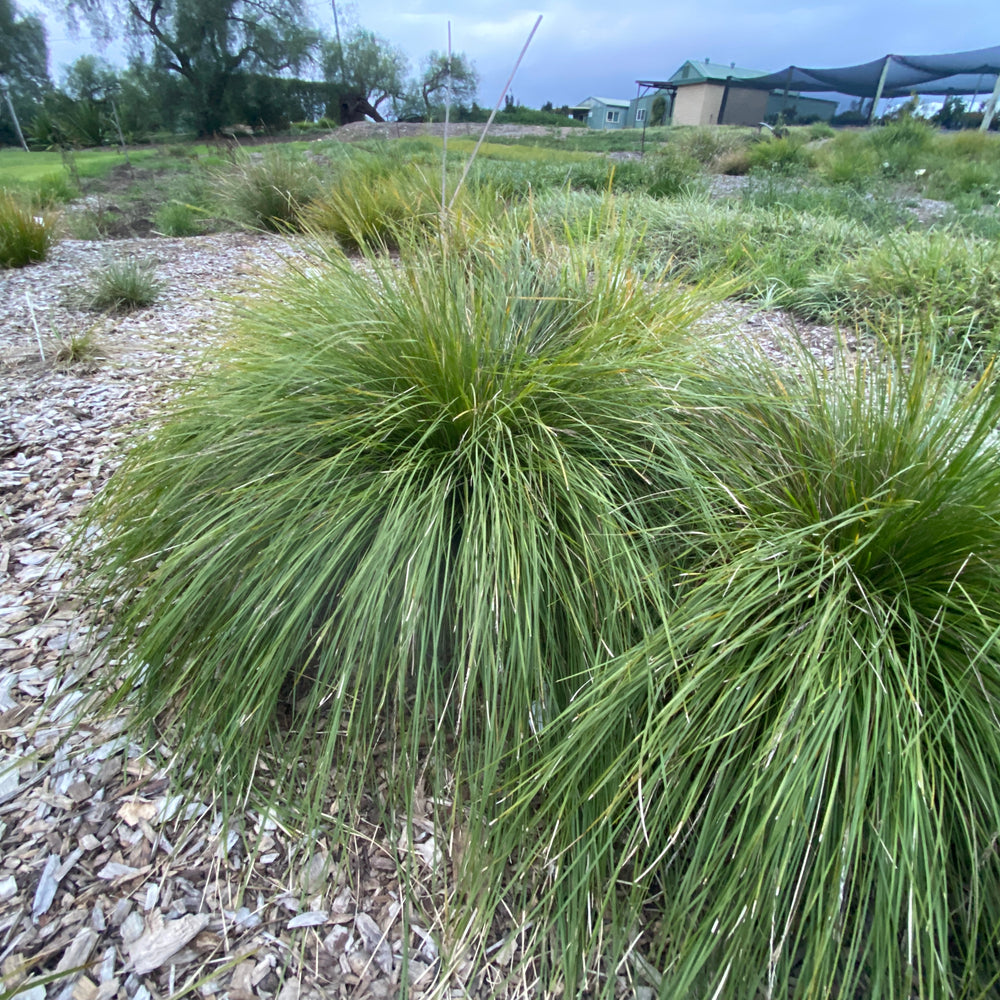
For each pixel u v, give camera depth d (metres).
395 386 1.91
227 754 1.64
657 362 1.88
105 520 2.10
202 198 9.26
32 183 11.43
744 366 2.18
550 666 1.54
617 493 1.75
